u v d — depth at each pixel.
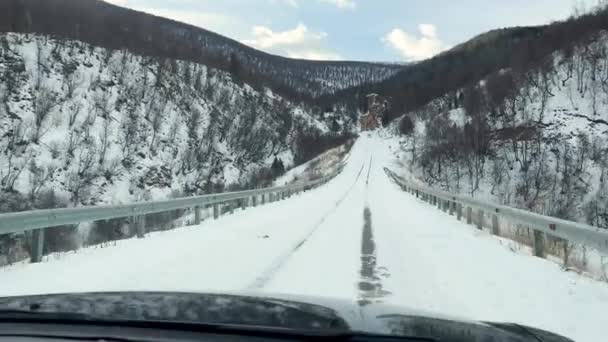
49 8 126.88
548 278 7.86
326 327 1.88
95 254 10.02
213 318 1.98
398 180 48.28
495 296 6.74
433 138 126.81
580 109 107.31
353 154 118.19
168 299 2.43
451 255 9.98
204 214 22.64
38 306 2.20
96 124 83.62
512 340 2.08
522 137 99.94
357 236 12.73
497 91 138.25
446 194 20.47
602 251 7.42
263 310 2.18
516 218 11.33
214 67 150.00
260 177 91.06
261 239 12.14
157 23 175.88
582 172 76.25
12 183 60.03
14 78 83.12
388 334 1.83
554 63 128.88
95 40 120.00
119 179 74.00
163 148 89.44
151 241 11.88
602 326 5.46
